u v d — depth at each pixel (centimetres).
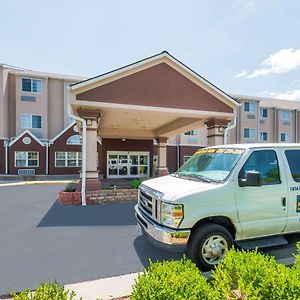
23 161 2761
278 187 478
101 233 648
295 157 511
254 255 311
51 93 3159
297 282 248
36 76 3045
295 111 4012
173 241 410
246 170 466
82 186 1033
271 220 468
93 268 445
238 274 281
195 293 235
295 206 489
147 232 472
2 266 454
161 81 1135
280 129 3912
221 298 242
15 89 2994
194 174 535
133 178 2297
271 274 264
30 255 504
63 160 2880
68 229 684
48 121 3125
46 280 402
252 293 247
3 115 2859
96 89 1043
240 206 449
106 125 1869
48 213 877
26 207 995
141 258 489
